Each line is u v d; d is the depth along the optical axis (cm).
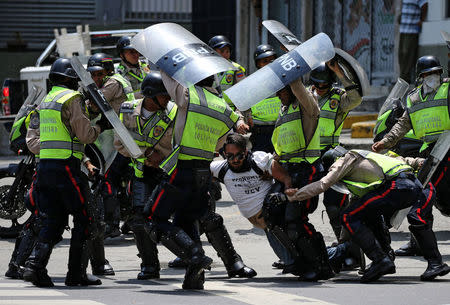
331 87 2212
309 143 1961
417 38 4619
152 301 1656
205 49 1795
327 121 2198
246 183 2005
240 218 2975
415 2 4597
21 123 2548
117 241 2662
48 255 1880
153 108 1873
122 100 2458
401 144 2609
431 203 2005
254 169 1989
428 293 1780
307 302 1659
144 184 1998
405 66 4669
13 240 2694
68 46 4616
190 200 1834
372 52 5141
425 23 4566
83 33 4569
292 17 5728
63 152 1866
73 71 1917
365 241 1920
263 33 5825
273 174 1964
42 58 4772
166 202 1798
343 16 5362
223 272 2164
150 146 1900
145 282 1970
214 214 2000
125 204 2534
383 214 1938
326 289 1830
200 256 1784
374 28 5122
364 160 1930
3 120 4550
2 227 2720
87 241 1941
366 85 2144
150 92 1844
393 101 2478
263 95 1805
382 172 1920
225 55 2791
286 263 1998
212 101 1808
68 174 1867
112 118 1825
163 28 1822
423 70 2248
